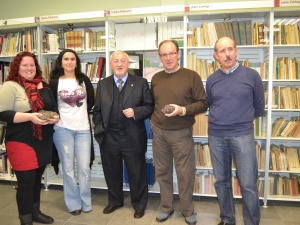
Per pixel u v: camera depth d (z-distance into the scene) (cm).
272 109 271
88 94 253
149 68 291
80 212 252
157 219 236
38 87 208
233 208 221
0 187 330
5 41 330
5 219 242
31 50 319
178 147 218
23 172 198
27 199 202
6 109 188
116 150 239
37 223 232
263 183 278
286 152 280
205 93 221
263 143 292
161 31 286
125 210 260
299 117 288
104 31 296
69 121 236
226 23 276
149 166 295
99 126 235
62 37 306
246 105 192
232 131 195
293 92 271
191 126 224
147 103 233
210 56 309
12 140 196
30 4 365
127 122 229
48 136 212
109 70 292
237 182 285
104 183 321
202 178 290
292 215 253
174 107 200
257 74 196
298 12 267
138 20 292
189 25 309
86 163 246
